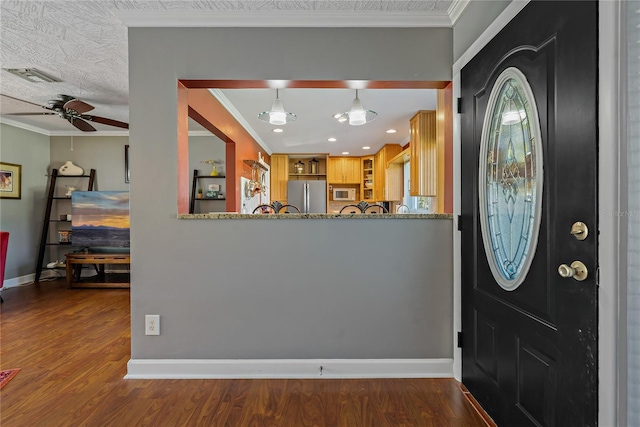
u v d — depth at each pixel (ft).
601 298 3.32
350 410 5.80
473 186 6.04
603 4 3.26
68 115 11.09
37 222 16.92
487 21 5.66
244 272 6.97
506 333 5.05
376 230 7.00
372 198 23.94
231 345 6.97
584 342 3.52
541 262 4.22
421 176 12.87
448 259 7.01
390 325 7.01
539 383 4.28
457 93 6.72
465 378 6.52
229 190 13.96
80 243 15.76
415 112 13.20
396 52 7.02
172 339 6.94
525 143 4.53
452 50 7.01
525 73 4.48
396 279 7.00
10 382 6.68
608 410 3.26
